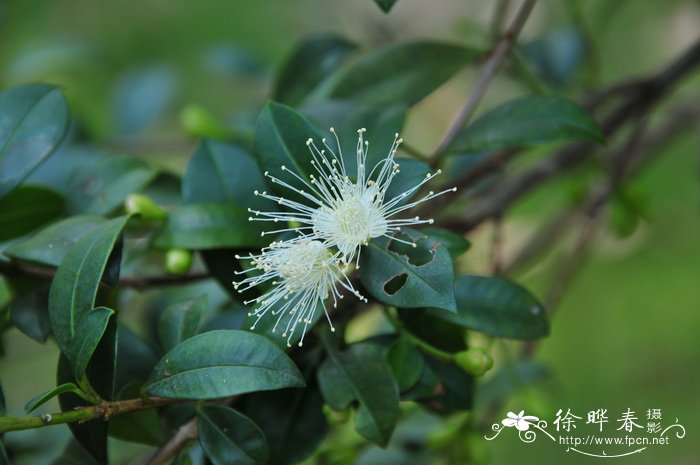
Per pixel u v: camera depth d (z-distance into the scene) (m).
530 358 0.63
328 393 0.52
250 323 0.52
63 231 0.54
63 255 0.53
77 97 0.71
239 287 0.54
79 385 0.50
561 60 0.67
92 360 0.50
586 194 0.68
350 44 0.64
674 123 0.70
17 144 0.54
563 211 0.69
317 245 0.51
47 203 0.57
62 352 0.50
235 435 0.51
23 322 0.54
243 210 0.54
